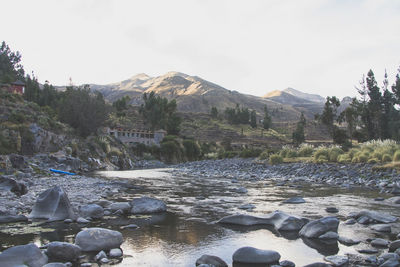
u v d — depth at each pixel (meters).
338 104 61.22
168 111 132.00
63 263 5.67
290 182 21.78
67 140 48.31
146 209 10.79
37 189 16.12
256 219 9.21
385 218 9.27
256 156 54.78
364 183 19.59
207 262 5.74
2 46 123.19
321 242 7.28
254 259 5.89
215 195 15.36
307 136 170.62
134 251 6.59
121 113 131.00
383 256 5.90
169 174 32.50
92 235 6.80
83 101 60.81
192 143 97.56
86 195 14.38
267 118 192.50
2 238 7.43
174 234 7.98
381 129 57.28
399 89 57.41
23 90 78.50
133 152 81.44
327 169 25.34
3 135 34.69
